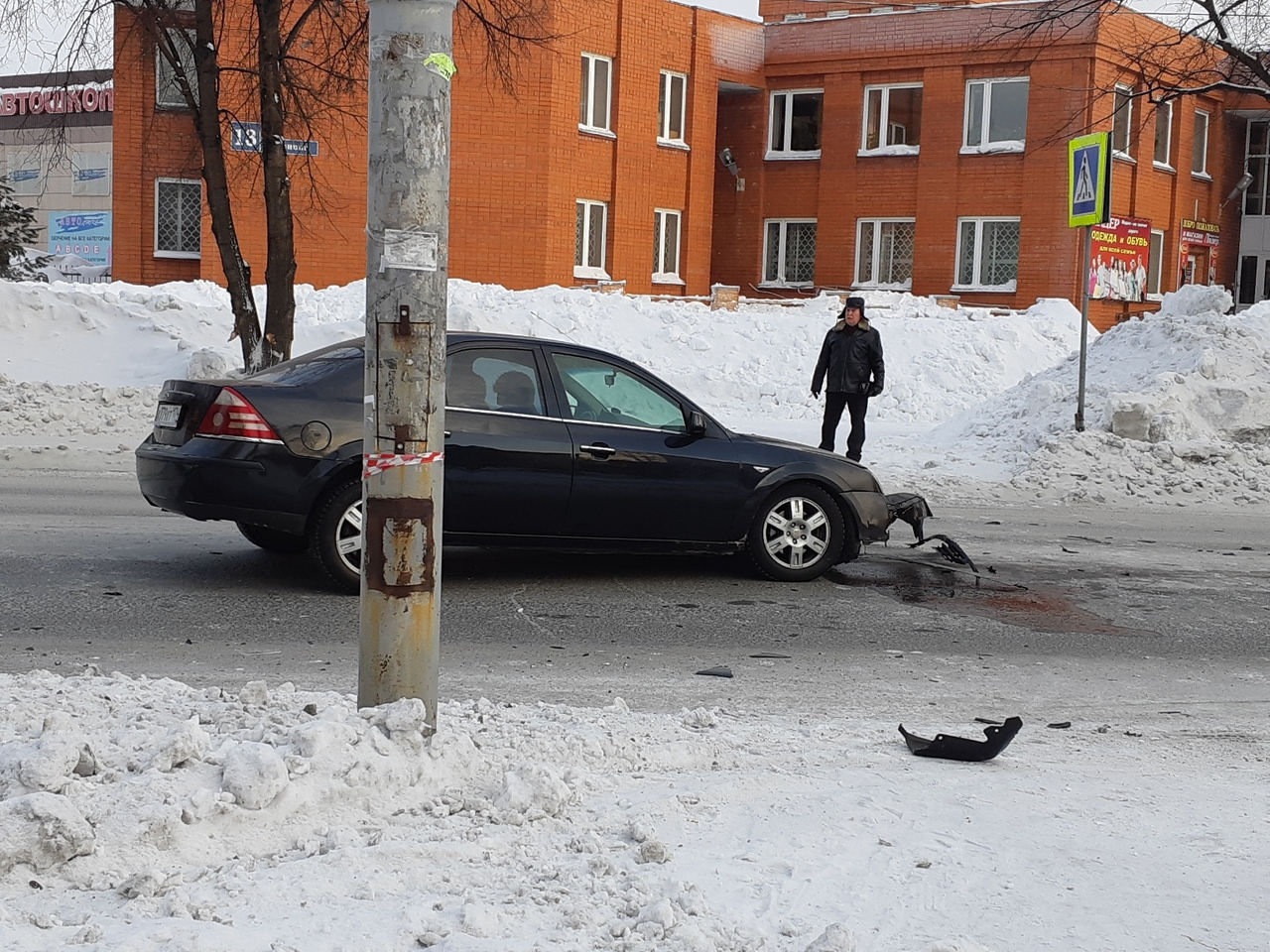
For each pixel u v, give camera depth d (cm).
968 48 3538
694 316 2630
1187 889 418
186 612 811
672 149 3597
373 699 468
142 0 1925
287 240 1900
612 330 2542
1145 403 1661
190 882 378
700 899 381
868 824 461
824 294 3425
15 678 549
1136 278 3684
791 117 3853
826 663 750
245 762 419
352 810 431
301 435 850
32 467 1426
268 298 1909
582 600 892
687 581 965
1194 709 678
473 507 882
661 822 452
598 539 918
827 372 1520
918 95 3678
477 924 353
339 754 437
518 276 3259
